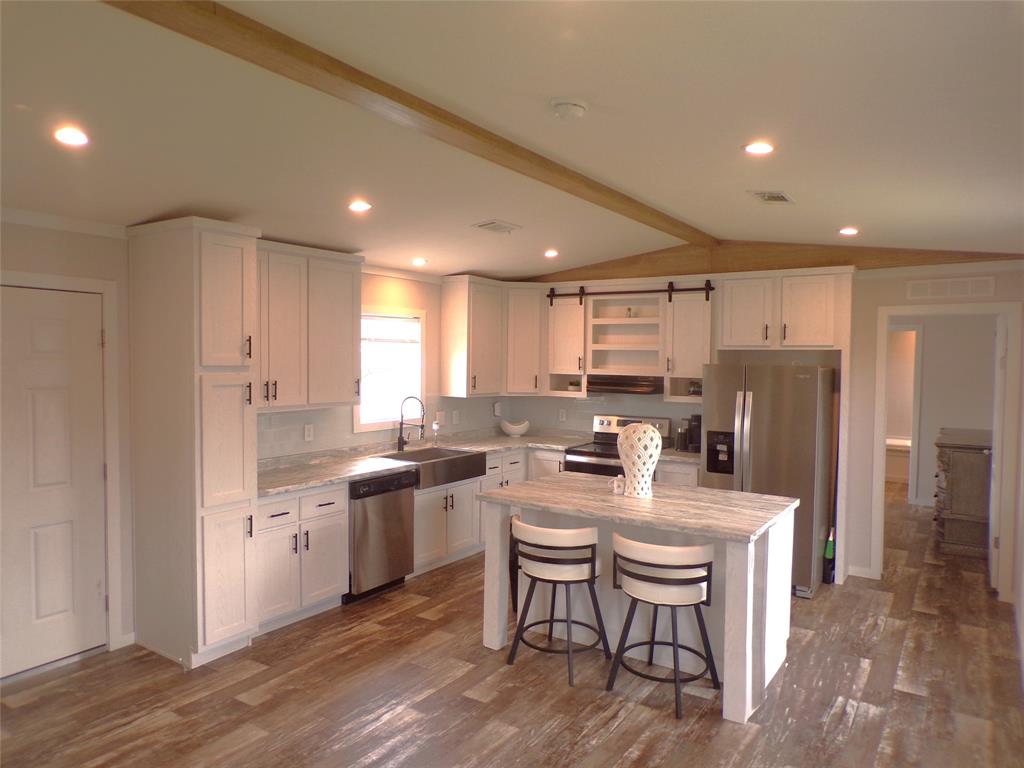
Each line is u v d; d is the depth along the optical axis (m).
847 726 3.10
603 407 6.52
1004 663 3.77
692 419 5.75
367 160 3.21
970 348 7.59
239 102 2.50
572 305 6.26
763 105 2.27
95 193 3.27
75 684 3.44
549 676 3.56
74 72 2.18
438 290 6.09
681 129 2.64
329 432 5.12
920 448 7.85
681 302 5.70
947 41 1.63
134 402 3.87
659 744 2.94
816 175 3.08
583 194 3.66
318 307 4.61
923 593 4.93
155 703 3.26
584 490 3.95
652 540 3.67
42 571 3.56
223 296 3.68
